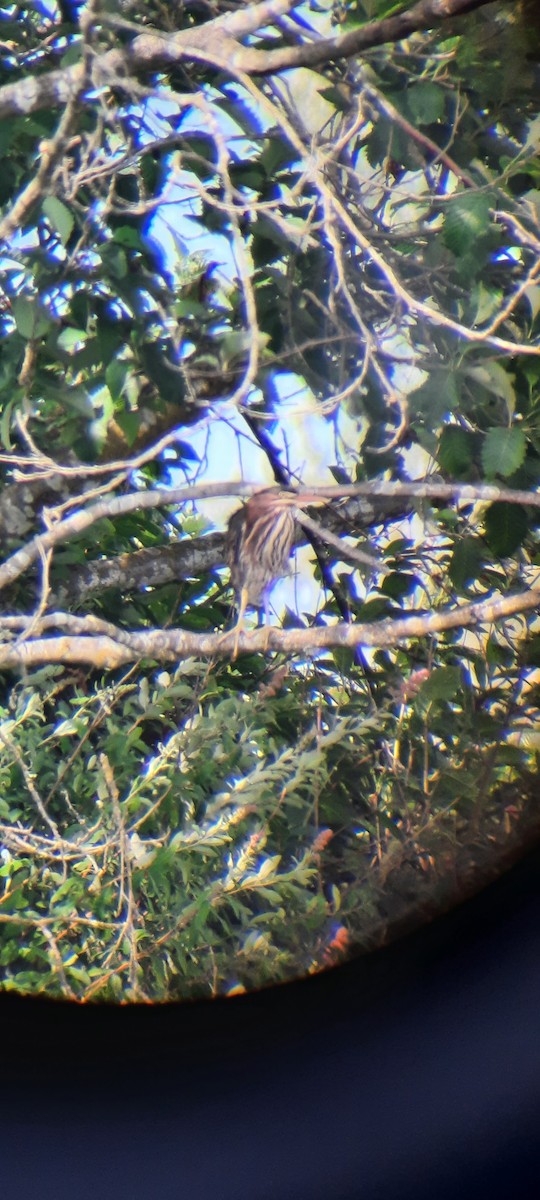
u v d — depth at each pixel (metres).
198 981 23.36
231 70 22.86
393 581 23.55
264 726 23.53
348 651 23.53
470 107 23.23
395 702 23.52
